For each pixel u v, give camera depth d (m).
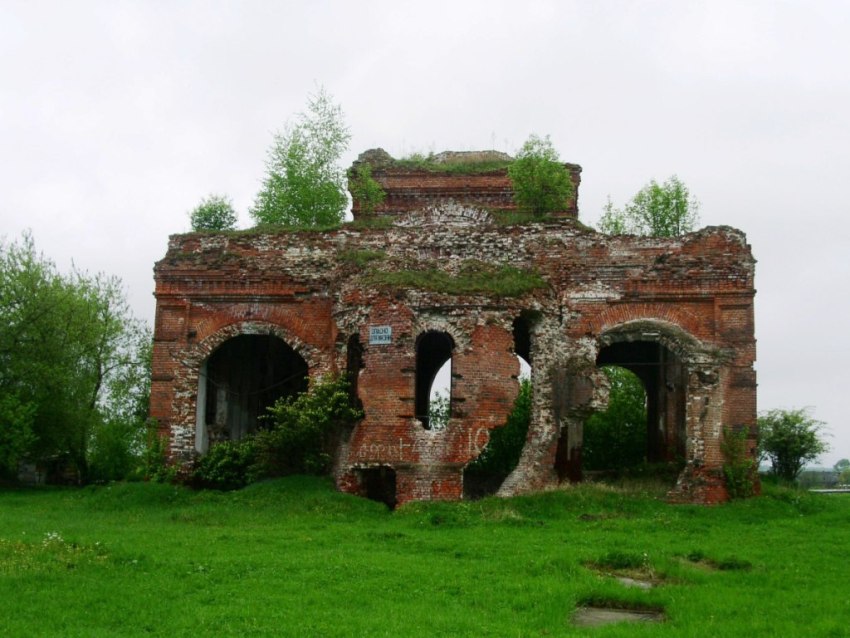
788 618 11.97
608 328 25.72
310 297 27.05
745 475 24.28
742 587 13.88
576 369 25.17
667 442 28.91
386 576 14.14
